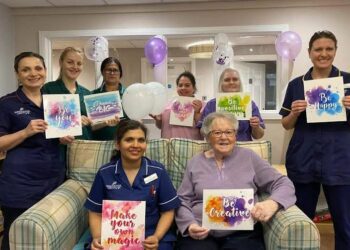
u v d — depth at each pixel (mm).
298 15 3531
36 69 1773
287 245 1487
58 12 3742
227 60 3482
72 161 2117
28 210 1582
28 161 1772
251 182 1782
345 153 1896
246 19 3578
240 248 1616
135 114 2410
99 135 2537
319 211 2971
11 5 3652
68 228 1713
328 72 1964
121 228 1580
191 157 2041
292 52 3344
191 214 1725
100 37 3561
